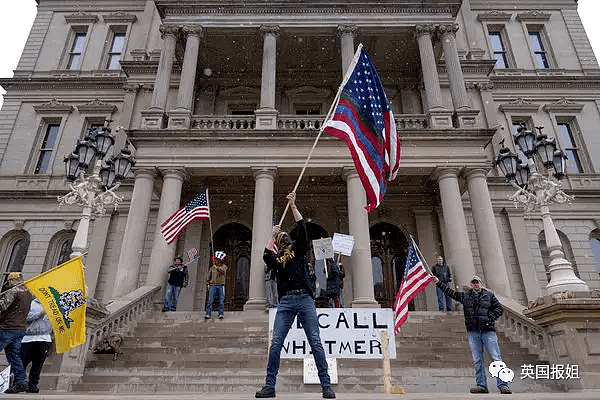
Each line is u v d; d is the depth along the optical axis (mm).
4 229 21203
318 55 22422
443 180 17031
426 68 19094
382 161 7387
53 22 26953
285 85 23797
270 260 5152
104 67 25688
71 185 11320
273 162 17250
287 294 4926
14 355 6883
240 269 20672
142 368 9992
